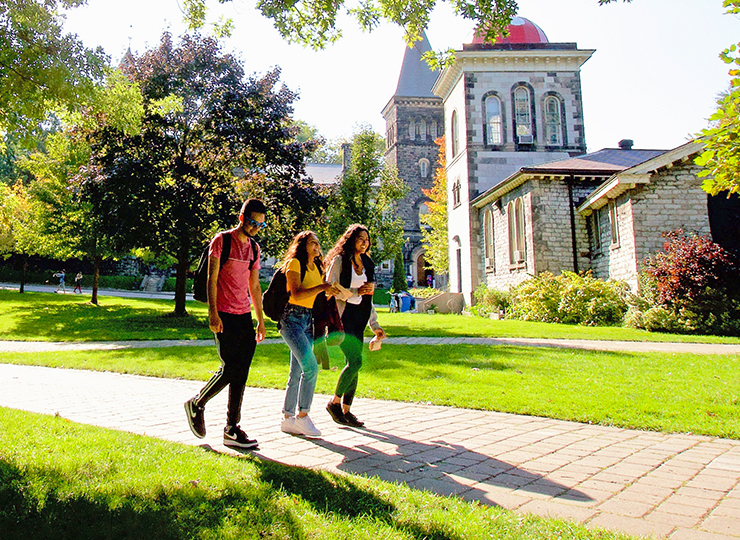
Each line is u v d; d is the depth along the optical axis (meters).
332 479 3.46
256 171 24.64
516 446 4.53
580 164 24.91
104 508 2.85
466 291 31.62
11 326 19.89
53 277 50.19
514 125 31.23
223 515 2.80
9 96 8.76
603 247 22.19
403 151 58.06
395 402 6.57
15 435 4.41
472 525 2.70
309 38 9.53
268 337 16.56
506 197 27.12
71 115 11.42
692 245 16.97
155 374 8.90
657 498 3.28
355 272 5.38
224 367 4.46
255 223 4.60
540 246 23.80
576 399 6.40
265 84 25.09
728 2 5.63
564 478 3.67
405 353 11.26
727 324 16.05
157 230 20.72
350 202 34.75
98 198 20.77
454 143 34.78
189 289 46.84
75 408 6.14
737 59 5.96
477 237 30.73
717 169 6.39
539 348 12.27
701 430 5.00
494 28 8.51
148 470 3.55
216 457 3.97
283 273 4.89
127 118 11.09
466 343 13.73
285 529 2.63
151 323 21.53
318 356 5.10
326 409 5.66
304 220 24.70
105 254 29.45
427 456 4.21
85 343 15.28
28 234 29.92
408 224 57.41
